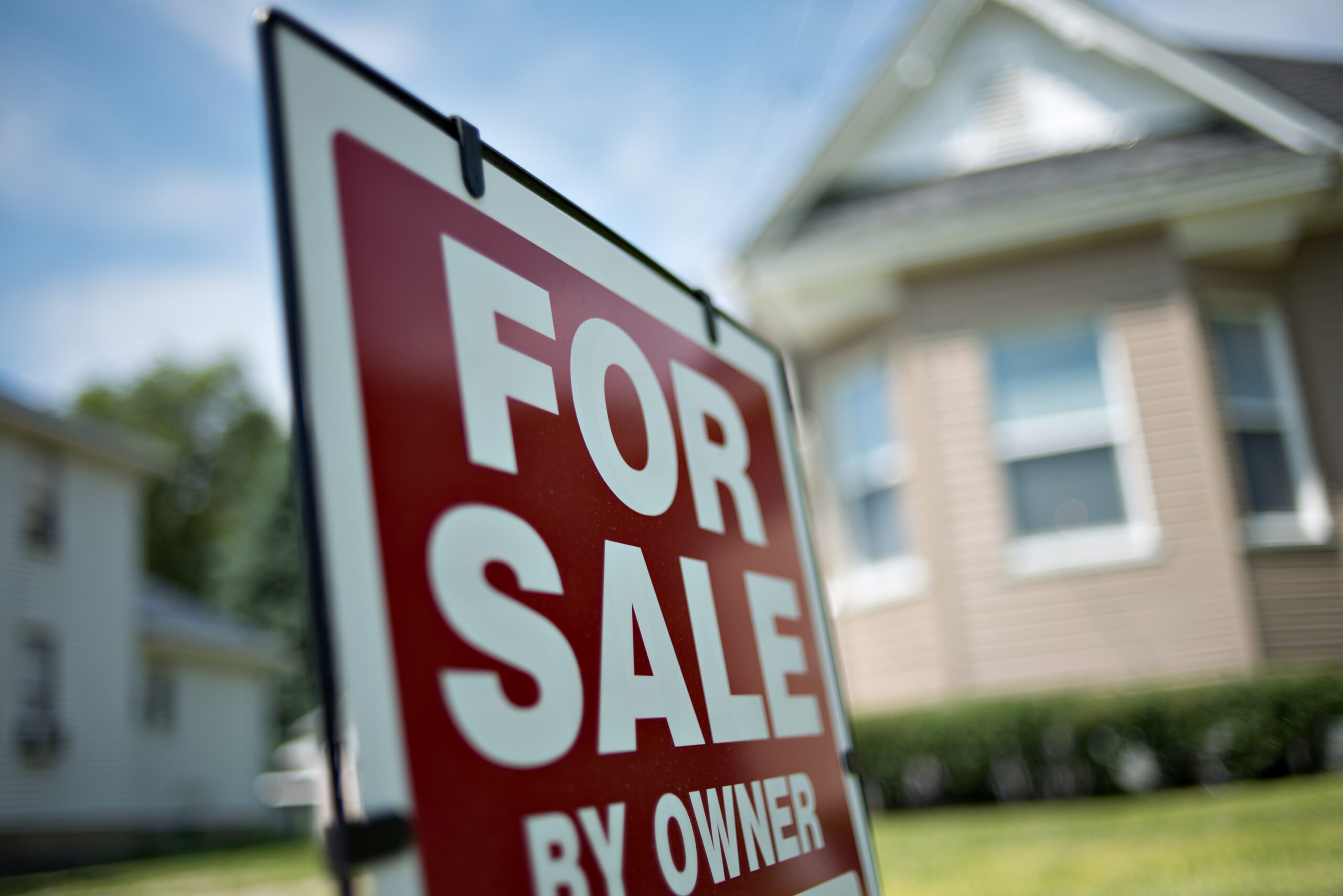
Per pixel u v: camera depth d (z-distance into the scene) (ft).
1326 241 27.14
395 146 4.24
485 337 4.45
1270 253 26.53
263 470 124.98
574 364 5.08
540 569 4.34
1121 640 24.36
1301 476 25.84
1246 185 24.77
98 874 41.29
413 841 3.35
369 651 3.41
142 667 70.23
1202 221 25.71
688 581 5.54
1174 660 23.97
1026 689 24.68
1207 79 27.40
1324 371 26.35
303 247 3.64
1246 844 13.21
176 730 72.59
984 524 25.76
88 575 60.59
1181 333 25.44
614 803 4.33
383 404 3.78
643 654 4.89
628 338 5.73
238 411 152.25
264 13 3.78
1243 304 26.68
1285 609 24.23
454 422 4.11
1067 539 25.31
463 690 3.74
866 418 28.55
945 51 30.66
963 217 25.95
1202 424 24.88
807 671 6.66
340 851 3.14
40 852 53.47
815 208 30.94
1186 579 24.29
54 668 56.90
